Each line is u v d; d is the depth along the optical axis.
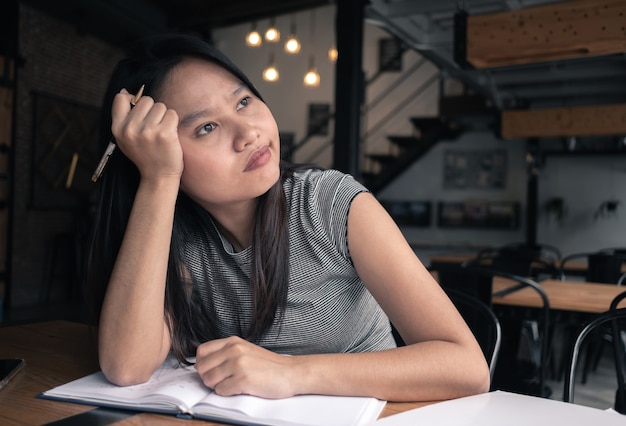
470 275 2.53
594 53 3.99
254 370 0.81
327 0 7.94
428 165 9.82
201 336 1.13
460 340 0.89
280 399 0.82
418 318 0.92
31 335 1.31
